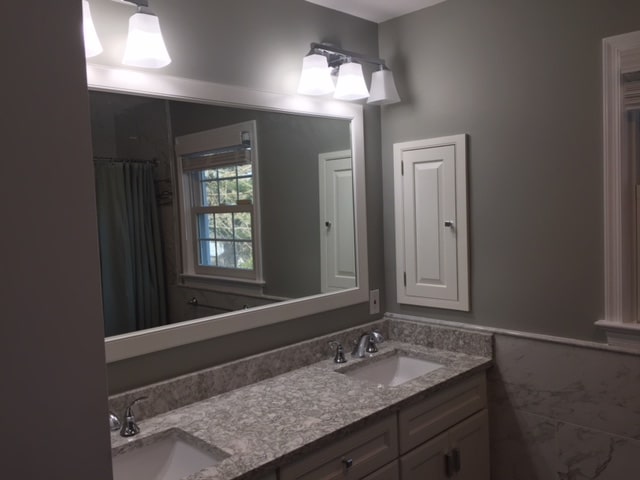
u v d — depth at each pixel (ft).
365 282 8.12
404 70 8.02
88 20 4.86
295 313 7.07
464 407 6.82
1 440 2.05
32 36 2.11
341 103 7.72
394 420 5.81
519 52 6.81
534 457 7.04
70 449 2.24
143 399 5.42
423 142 7.83
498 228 7.19
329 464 5.08
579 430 6.59
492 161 7.18
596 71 6.18
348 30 7.80
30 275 2.11
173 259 5.81
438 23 7.58
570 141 6.45
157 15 5.64
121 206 5.39
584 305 6.48
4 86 2.04
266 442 4.82
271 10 6.78
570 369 6.61
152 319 5.62
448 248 7.68
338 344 7.38
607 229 6.18
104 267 5.26
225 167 6.29
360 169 8.00
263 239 6.72
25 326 2.10
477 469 7.13
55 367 2.19
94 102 5.18
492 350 7.29
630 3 5.89
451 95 7.52
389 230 8.43
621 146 6.04
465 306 7.55
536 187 6.79
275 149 6.87
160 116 5.69
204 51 6.08
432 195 7.80
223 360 6.30
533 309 6.93
